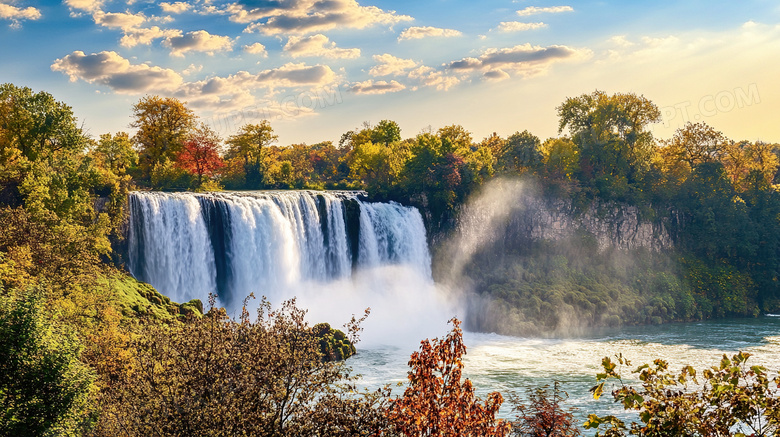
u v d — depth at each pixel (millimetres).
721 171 114625
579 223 105375
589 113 114812
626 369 60625
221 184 111500
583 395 50594
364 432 18359
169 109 98062
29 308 27781
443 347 15758
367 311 22906
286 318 21828
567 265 101188
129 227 69188
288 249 82250
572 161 110625
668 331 84500
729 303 102312
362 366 60531
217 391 20453
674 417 13031
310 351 20922
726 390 13195
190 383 20375
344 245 89625
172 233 72812
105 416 26578
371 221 92875
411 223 97000
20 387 26375
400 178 102875
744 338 78562
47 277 44125
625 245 108250
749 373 13523
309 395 20422
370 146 121188
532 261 100062
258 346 20516
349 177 139250
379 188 99188
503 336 80750
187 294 74000
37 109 69000
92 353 33500
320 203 87562
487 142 145500
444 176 99188
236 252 77688
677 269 107625
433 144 106250
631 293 97312
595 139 111875
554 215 105062
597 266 102938
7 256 42688
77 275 47031
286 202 83250
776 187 126125
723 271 107562
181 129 99375
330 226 88188
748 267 111188
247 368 20281
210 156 100438
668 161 123938
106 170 69500
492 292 90625
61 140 70000
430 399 15258
